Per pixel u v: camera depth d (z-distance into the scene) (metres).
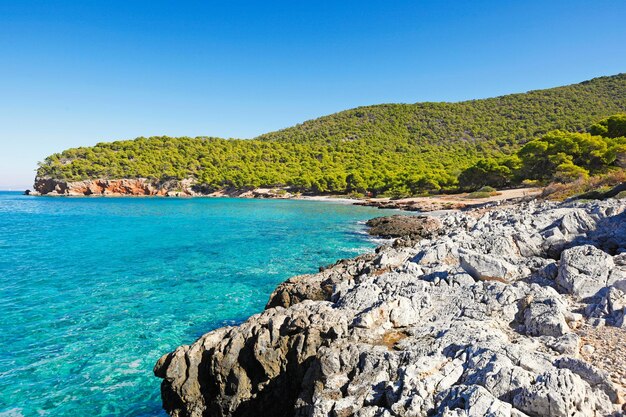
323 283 17.48
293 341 10.92
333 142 192.38
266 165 154.62
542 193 50.97
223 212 73.19
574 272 12.35
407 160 144.88
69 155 151.75
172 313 18.61
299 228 48.19
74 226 51.69
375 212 70.75
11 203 104.75
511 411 6.25
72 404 11.66
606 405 6.50
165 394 11.80
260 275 25.31
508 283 13.20
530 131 164.88
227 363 11.20
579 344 8.81
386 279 14.36
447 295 12.47
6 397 11.91
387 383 7.79
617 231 16.73
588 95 193.38
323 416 7.59
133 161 148.25
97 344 15.36
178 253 32.44
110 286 22.95
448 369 7.82
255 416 10.70
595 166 63.94
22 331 16.48
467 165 118.56
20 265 28.42
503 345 8.32
